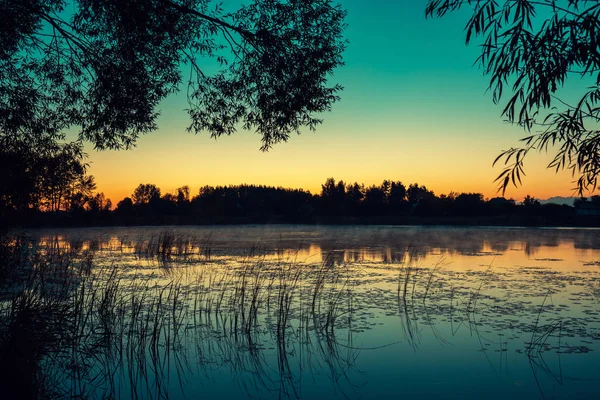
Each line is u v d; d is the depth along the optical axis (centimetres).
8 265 914
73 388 641
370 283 1402
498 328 905
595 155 472
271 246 2745
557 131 483
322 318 993
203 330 904
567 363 712
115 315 997
